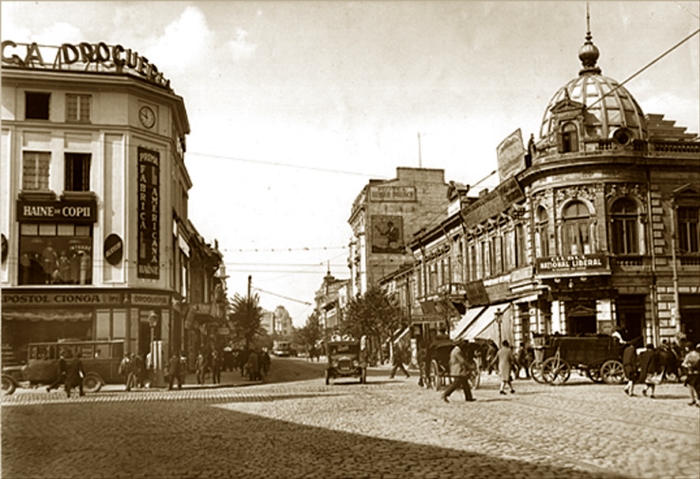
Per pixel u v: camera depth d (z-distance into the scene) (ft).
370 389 93.04
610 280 119.75
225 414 64.95
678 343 99.45
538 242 128.16
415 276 214.69
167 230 139.44
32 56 131.13
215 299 269.85
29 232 126.41
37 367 99.25
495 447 40.63
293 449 42.78
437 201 278.67
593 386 86.53
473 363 87.51
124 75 131.95
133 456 41.65
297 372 167.02
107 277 128.36
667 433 44.83
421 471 34.42
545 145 128.88
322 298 489.67
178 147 160.35
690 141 124.16
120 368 102.37
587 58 137.39
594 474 32.27
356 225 301.02
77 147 129.70
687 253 123.13
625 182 122.31
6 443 47.52
